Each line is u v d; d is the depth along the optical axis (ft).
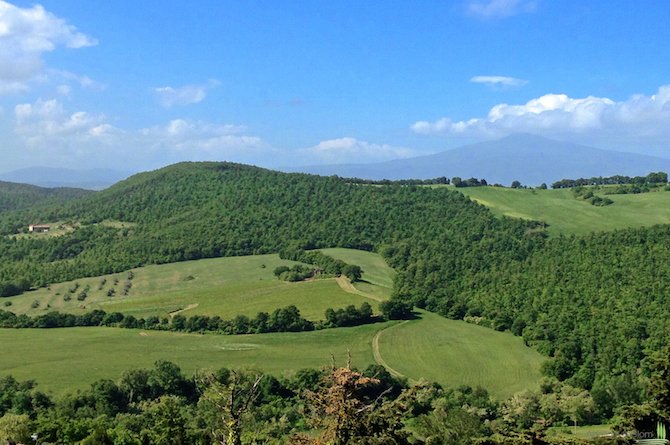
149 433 236.22
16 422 242.17
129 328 460.14
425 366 383.86
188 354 401.08
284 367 373.81
